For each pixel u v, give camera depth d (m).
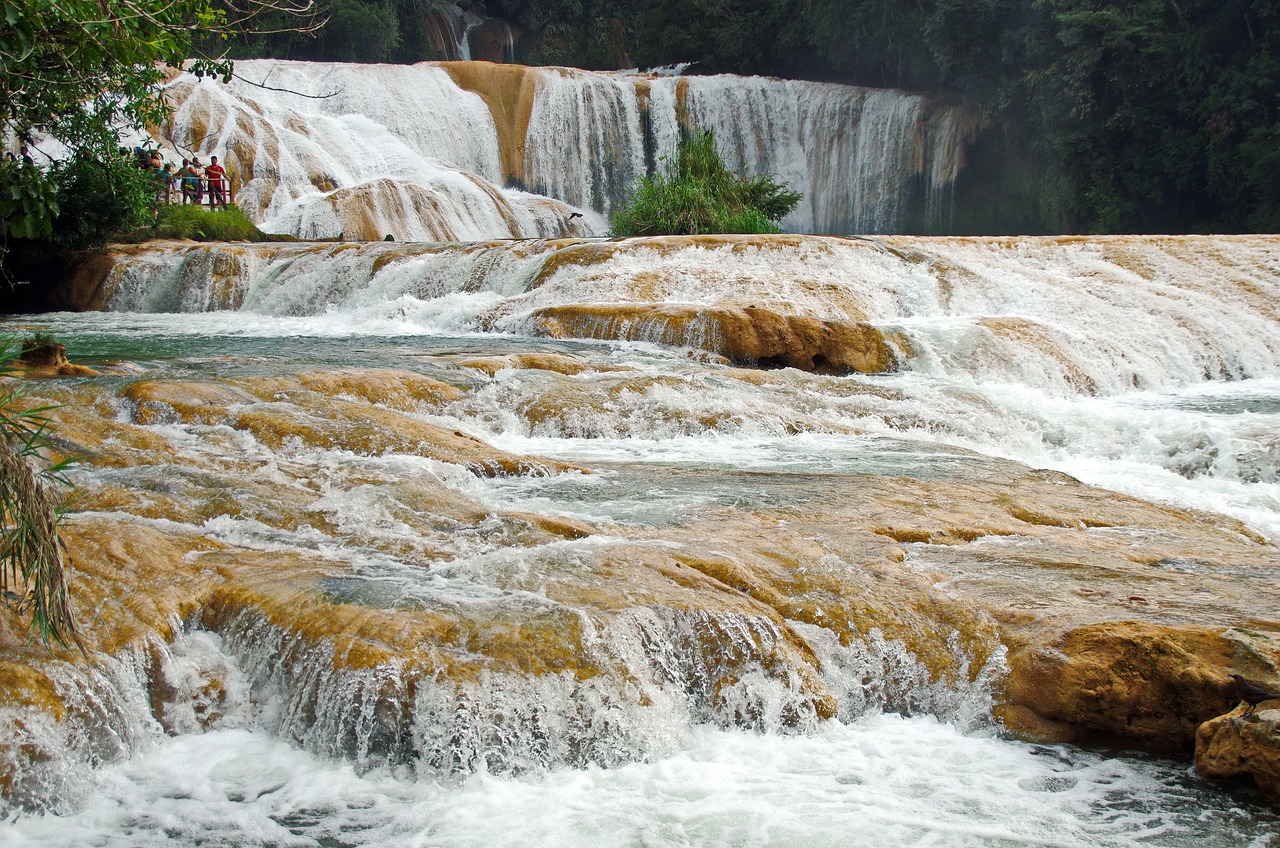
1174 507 8.54
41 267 22.77
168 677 5.28
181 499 6.95
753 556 6.42
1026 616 5.78
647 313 15.05
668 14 51.06
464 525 6.93
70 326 18.48
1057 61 34.03
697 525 7.12
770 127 41.03
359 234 30.47
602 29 58.66
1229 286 18.06
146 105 12.90
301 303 20.84
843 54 43.41
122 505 6.73
